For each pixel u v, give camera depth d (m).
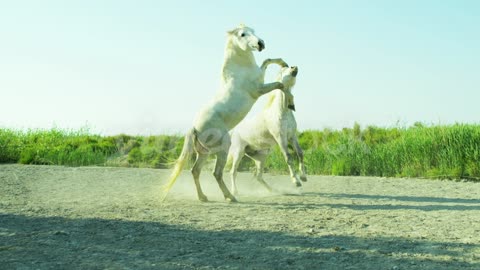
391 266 3.87
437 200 7.85
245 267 3.85
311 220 5.92
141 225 5.54
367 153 13.53
